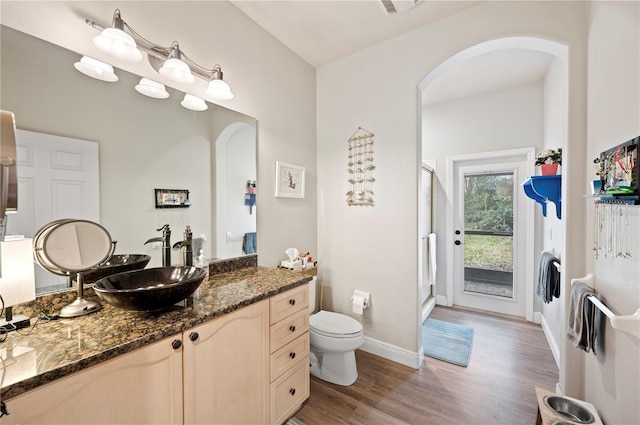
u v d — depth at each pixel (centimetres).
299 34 223
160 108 155
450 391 190
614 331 122
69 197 121
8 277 92
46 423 76
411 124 221
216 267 182
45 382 74
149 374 98
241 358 132
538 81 300
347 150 256
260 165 215
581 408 136
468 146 342
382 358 235
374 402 180
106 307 121
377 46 237
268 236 222
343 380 198
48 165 116
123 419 91
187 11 164
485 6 189
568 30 167
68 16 121
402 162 226
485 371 214
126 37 120
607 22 131
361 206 249
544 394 147
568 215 168
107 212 133
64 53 120
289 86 242
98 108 131
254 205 210
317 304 272
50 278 116
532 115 304
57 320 107
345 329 198
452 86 313
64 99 120
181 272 147
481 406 176
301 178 253
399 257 229
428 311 328
